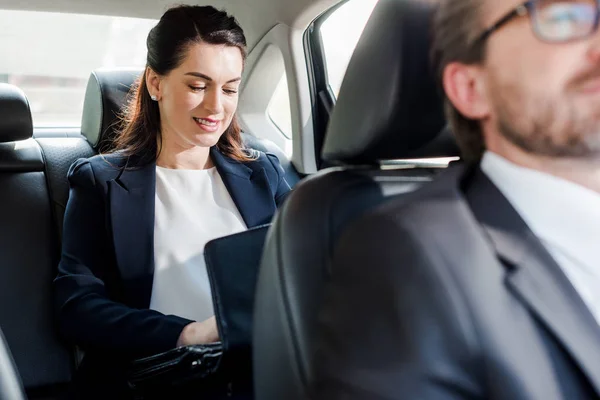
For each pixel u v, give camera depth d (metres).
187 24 1.57
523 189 0.77
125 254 1.57
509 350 0.64
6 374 0.81
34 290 1.72
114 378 1.43
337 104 0.97
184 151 1.71
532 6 0.70
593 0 0.68
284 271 0.85
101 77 1.96
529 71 0.70
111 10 1.99
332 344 0.68
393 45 0.88
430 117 0.93
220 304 1.16
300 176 2.20
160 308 1.56
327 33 2.10
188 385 1.25
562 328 0.66
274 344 0.84
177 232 1.61
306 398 0.77
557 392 0.64
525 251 0.71
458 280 0.66
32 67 2.88
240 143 1.82
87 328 1.46
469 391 0.64
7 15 2.11
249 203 1.72
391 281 0.66
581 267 0.74
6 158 1.85
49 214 1.84
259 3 2.01
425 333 0.63
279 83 2.32
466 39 0.77
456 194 0.75
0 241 1.74
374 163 1.03
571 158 0.73
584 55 0.68
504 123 0.74
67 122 2.28
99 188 1.63
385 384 0.62
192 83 1.58
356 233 0.74
